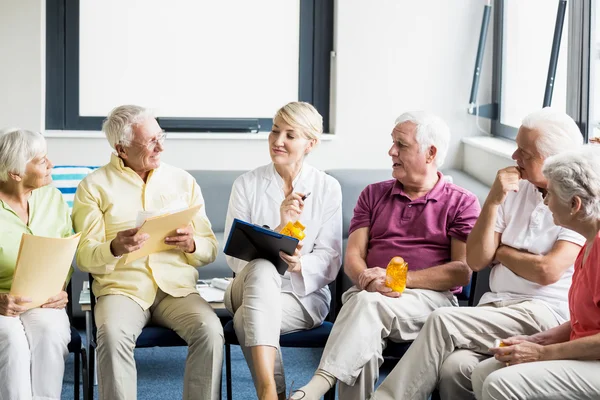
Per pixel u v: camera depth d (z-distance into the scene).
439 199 3.53
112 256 3.26
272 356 3.17
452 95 6.09
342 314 3.27
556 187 2.83
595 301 2.75
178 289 3.44
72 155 5.81
